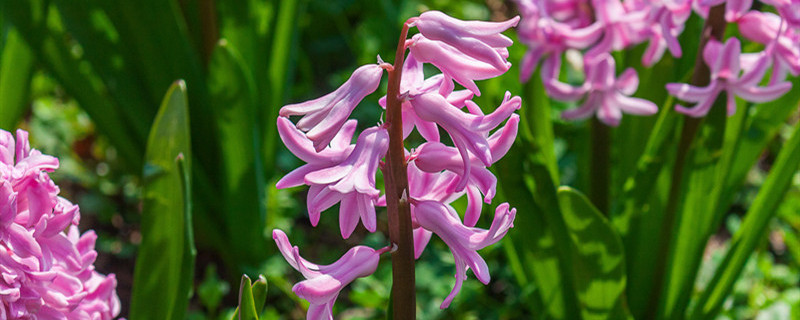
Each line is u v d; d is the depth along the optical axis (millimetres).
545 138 799
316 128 555
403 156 575
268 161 968
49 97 1204
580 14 786
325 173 557
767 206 750
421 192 591
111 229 1039
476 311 888
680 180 744
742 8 698
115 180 1084
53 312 628
